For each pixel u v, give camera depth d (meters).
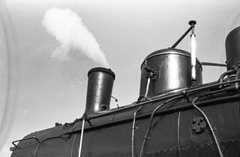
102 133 6.17
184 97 5.15
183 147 4.79
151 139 5.23
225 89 4.66
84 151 6.24
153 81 6.30
